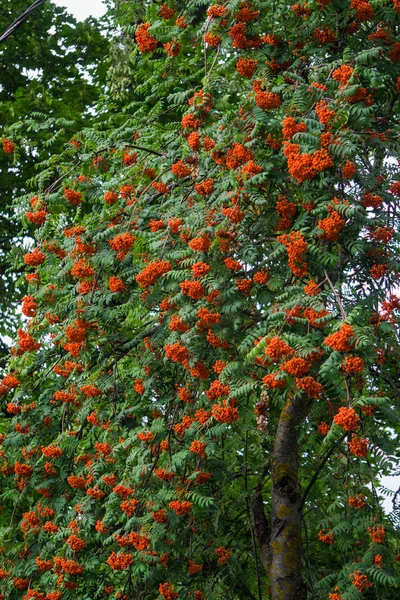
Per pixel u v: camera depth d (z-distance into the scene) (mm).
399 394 6160
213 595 6500
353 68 5605
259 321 5938
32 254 6816
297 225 5445
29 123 7883
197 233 5844
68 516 6824
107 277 6773
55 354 7621
